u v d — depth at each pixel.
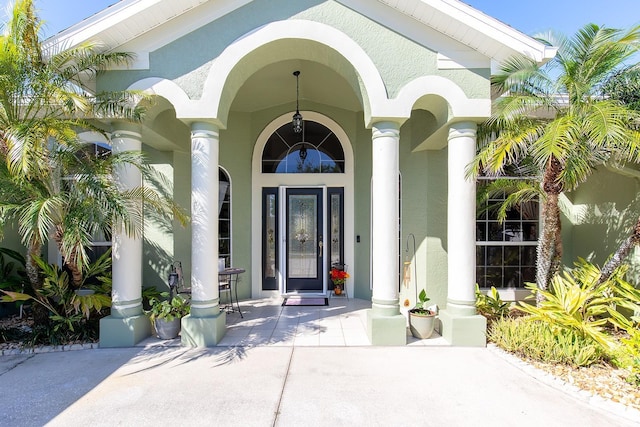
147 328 5.39
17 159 3.92
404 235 6.96
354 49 4.95
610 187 6.25
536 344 4.40
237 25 4.97
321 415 3.28
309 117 8.12
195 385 3.83
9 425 3.12
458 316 5.04
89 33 4.65
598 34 4.59
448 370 4.20
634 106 4.82
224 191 7.84
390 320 4.98
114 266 5.08
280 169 8.20
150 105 5.10
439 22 4.86
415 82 4.96
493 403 3.48
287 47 5.18
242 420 3.20
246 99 7.47
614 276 5.43
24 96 4.52
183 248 6.74
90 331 5.17
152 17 4.79
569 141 4.26
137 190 5.04
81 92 5.12
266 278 8.13
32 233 4.16
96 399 3.54
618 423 3.15
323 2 4.98
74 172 4.75
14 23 4.33
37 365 4.34
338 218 8.18
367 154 7.75
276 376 4.04
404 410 3.36
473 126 5.12
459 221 5.08
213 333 4.98
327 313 6.70
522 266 7.30
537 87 4.89
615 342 4.29
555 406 3.43
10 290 5.79
